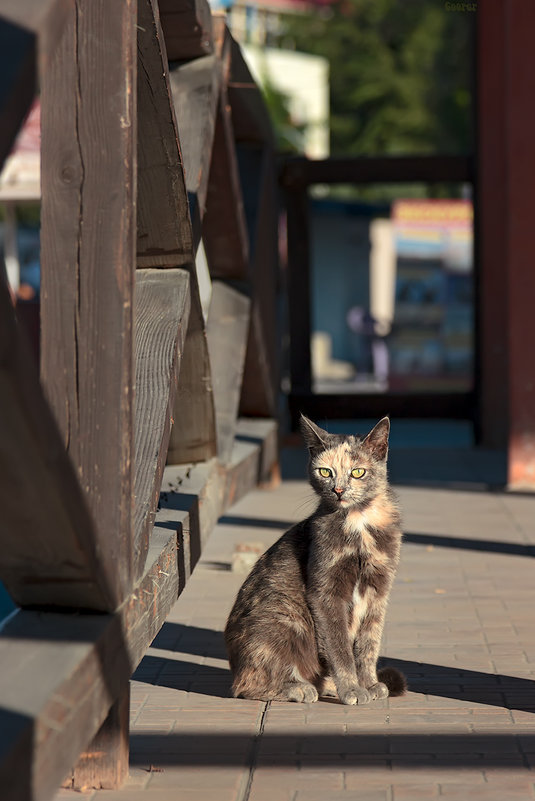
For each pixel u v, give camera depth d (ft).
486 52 43.21
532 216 33.42
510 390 34.37
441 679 15.62
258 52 123.95
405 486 35.45
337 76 141.38
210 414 19.71
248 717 14.11
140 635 11.68
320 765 12.25
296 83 128.88
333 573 14.75
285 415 45.96
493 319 44.70
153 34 13.74
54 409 10.70
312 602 14.87
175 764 12.35
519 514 30.01
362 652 15.24
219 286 25.30
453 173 44.01
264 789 11.54
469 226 80.07
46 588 9.95
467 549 25.32
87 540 9.29
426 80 137.59
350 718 13.98
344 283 111.65
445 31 137.80
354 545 14.73
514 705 14.38
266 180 30.19
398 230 79.92
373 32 141.69
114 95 10.71
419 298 80.48
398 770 12.06
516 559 24.18
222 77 20.61
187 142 18.35
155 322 14.79
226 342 24.48
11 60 7.48
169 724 13.83
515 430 34.47
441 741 12.99
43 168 10.77
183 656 17.22
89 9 10.71
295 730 13.51
